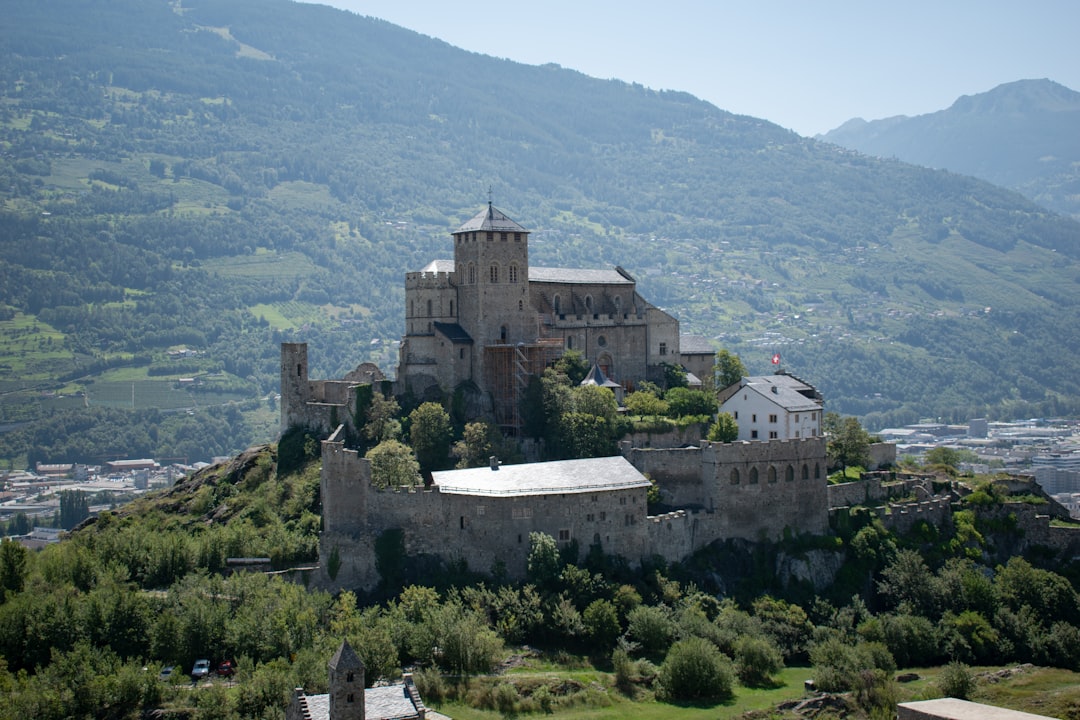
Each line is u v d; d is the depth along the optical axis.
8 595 183.12
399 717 129.38
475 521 186.75
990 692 176.50
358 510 190.88
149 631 168.75
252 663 158.50
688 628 182.12
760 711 163.12
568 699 162.50
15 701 147.75
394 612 173.12
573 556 188.38
